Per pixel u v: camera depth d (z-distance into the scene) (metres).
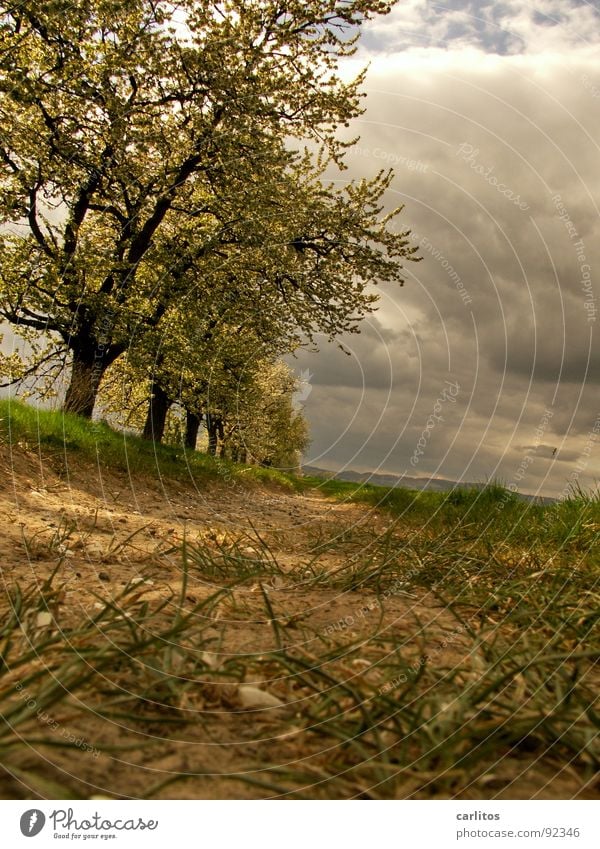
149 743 1.55
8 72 14.21
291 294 19.44
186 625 2.43
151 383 18.81
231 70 15.35
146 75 15.02
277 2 15.64
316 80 16.36
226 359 21.81
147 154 16.05
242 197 16.88
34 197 16.25
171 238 18.83
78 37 14.50
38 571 3.68
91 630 2.29
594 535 5.58
